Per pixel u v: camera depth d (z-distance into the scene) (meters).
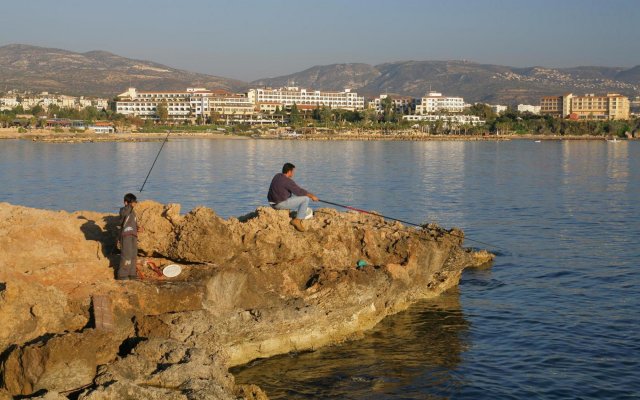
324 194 59.53
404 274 21.91
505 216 46.59
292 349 18.58
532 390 16.72
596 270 28.92
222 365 14.77
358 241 21.75
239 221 19.42
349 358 18.38
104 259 16.75
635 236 37.91
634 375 17.53
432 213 47.91
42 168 86.38
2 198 54.44
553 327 21.22
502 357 18.80
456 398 16.27
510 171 90.12
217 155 119.75
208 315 16.00
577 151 152.00
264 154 124.38
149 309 15.46
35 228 16.88
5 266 15.32
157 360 14.05
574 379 17.33
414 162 107.19
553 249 33.91
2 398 12.70
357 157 119.31
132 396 12.88
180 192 60.00
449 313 22.61
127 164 94.81
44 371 12.83
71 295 14.86
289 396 16.02
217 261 17.14
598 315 22.41
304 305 18.33
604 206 52.56
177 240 17.06
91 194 57.72
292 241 19.23
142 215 17.36
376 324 21.14
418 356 18.73
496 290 25.70
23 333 13.80
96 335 13.63
